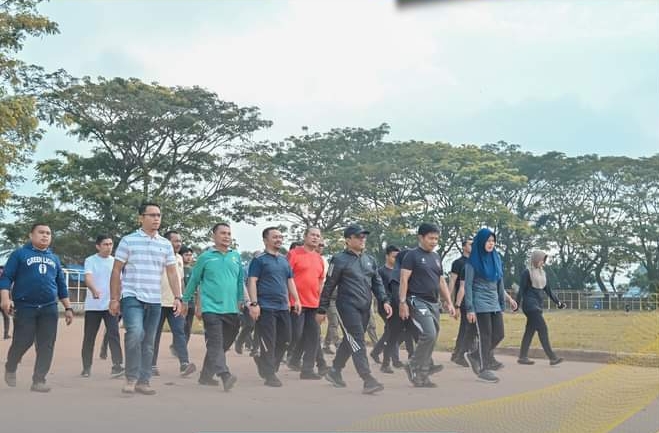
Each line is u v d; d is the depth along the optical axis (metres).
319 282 15.30
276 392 12.87
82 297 62.09
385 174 79.50
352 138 82.69
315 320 15.07
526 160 87.50
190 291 13.38
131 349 12.43
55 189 59.44
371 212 78.25
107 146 63.72
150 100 61.53
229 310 13.35
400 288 13.80
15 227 57.88
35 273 12.70
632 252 83.81
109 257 15.46
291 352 16.47
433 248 14.12
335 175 77.00
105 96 60.22
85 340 15.15
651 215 84.38
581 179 85.56
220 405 11.35
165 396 12.27
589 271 89.50
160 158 65.19
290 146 78.94
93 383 13.95
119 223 59.69
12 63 25.86
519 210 89.19
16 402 11.52
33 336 12.83
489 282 14.70
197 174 67.19
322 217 80.19
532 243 87.25
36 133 26.55
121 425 9.67
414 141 84.69
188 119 62.53
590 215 85.75
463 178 83.81
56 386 13.47
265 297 14.02
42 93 58.91
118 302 12.64
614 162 84.50
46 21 26.20
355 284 13.00
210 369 13.75
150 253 12.64
